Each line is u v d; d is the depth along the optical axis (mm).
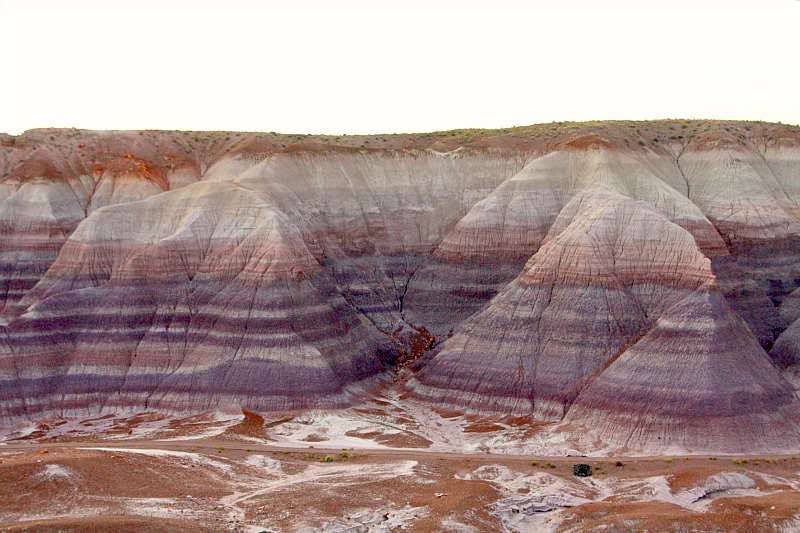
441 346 115000
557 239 112750
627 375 96312
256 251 113750
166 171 139375
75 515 65500
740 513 68875
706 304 98812
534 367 103688
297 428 97938
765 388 94500
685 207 121125
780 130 141125
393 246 132625
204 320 110562
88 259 118562
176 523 63875
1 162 139625
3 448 91188
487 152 137750
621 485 79125
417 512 69500
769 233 125875
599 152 127438
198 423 99375
